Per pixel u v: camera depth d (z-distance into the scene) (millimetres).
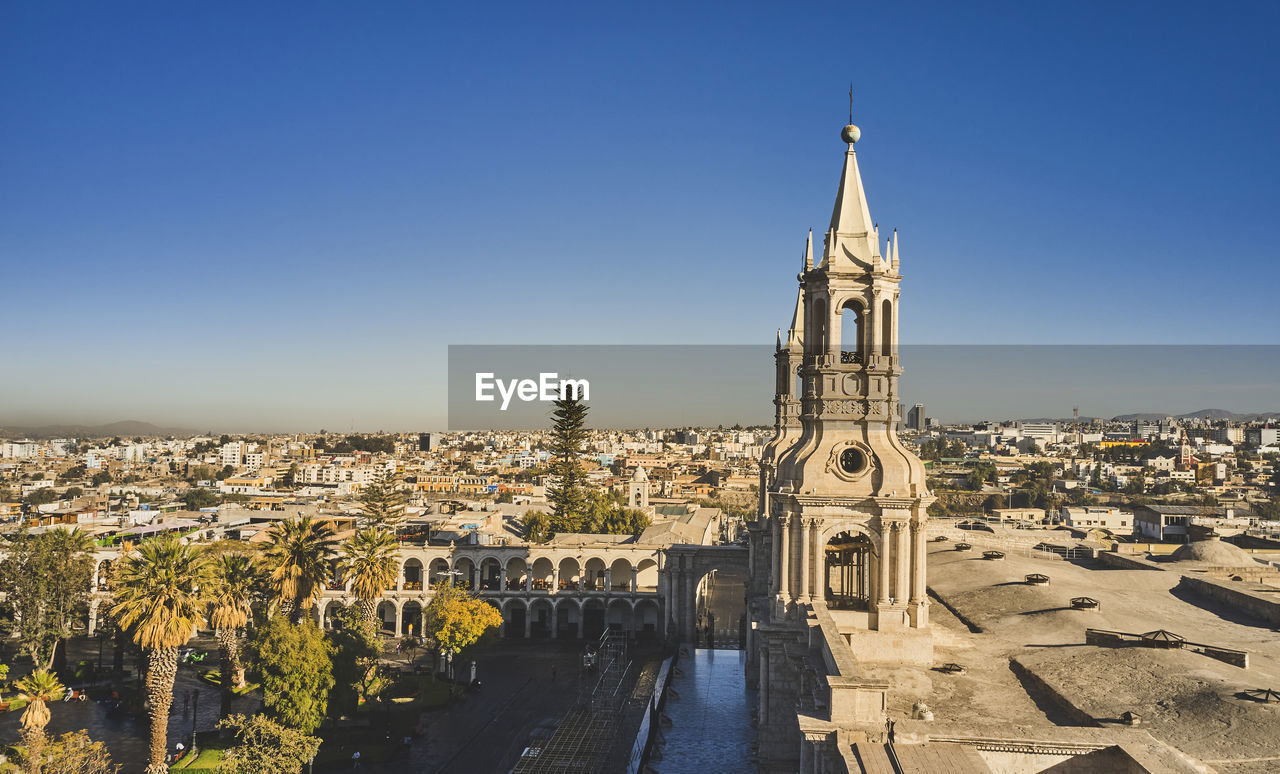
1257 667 51562
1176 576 79688
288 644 89125
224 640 97562
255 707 106938
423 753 94125
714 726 81188
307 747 82250
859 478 58562
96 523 197625
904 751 39094
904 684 51094
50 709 107250
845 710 43688
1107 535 190250
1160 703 44750
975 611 66562
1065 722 44906
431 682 117188
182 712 105125
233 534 196750
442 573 157375
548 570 170000
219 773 80062
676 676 101688
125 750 93188
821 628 53562
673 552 141750
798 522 59125
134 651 118938
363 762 91062
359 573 116375
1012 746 39781
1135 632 58688
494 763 91438
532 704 111562
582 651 140750
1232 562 93750
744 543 154750
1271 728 39938
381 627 154625
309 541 107375
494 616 124688
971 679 52031
